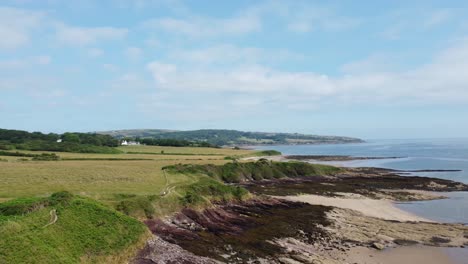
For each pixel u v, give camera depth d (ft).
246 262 92.53
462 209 169.68
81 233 86.28
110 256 84.23
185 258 92.17
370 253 105.60
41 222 83.46
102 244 85.87
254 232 120.47
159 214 122.72
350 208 167.22
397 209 168.55
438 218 150.92
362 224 134.21
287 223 132.87
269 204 165.68
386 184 244.63
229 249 101.81
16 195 116.88
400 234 123.24
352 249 108.06
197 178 207.82
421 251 108.47
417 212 162.61
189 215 130.72
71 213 92.38
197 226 123.75
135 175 184.03
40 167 192.34
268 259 95.45
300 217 142.82
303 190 219.41
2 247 67.97
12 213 87.51
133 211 115.75
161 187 154.10
